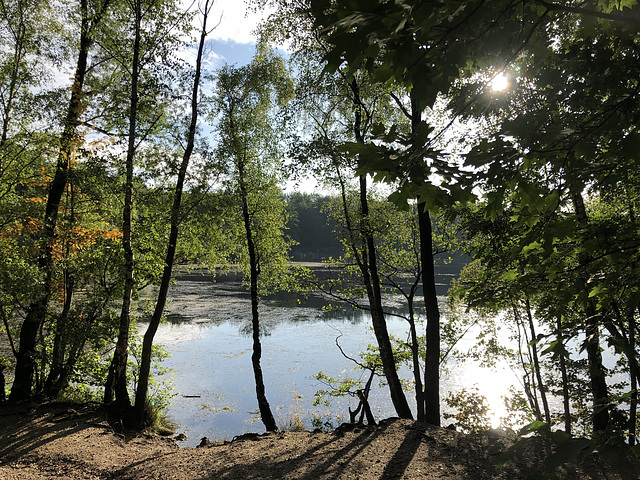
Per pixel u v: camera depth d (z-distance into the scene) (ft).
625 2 5.95
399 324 82.33
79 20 34.55
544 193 6.41
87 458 24.53
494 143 5.57
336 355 65.16
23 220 32.68
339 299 39.55
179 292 128.47
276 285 46.24
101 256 35.35
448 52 4.90
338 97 35.27
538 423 4.33
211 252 47.44
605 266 8.01
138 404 34.22
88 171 31.53
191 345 70.28
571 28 7.51
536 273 8.56
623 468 12.28
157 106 34.88
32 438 26.84
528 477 3.87
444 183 5.71
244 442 27.66
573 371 35.63
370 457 20.75
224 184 37.73
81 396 38.40
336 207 39.34
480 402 39.58
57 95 31.83
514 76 6.56
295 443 25.35
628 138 6.03
